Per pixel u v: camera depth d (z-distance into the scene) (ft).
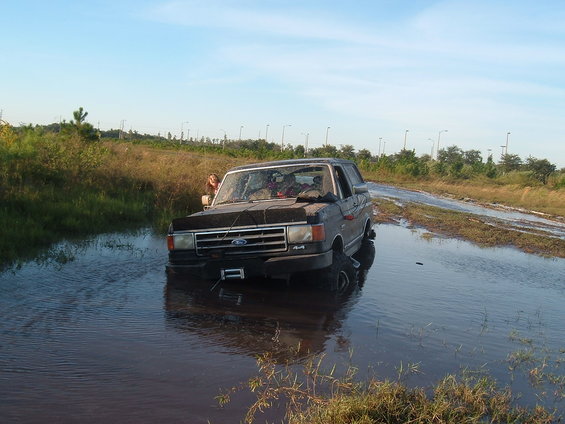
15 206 32.07
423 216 54.70
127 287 20.89
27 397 11.51
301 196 24.67
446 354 15.52
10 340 14.70
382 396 11.47
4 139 45.88
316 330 16.98
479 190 132.57
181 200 42.37
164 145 184.55
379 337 16.63
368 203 32.42
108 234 31.65
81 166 44.24
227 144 291.99
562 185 133.69
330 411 10.75
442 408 11.11
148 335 15.80
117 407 11.26
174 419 10.85
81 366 13.29
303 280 22.66
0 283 20.04
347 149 247.91
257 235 20.45
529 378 14.12
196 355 14.42
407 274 26.66
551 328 18.97
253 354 14.70
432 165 205.67
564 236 51.42
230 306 19.21
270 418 11.03
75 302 18.52
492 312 20.56
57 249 26.48
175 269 21.27
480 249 36.91
